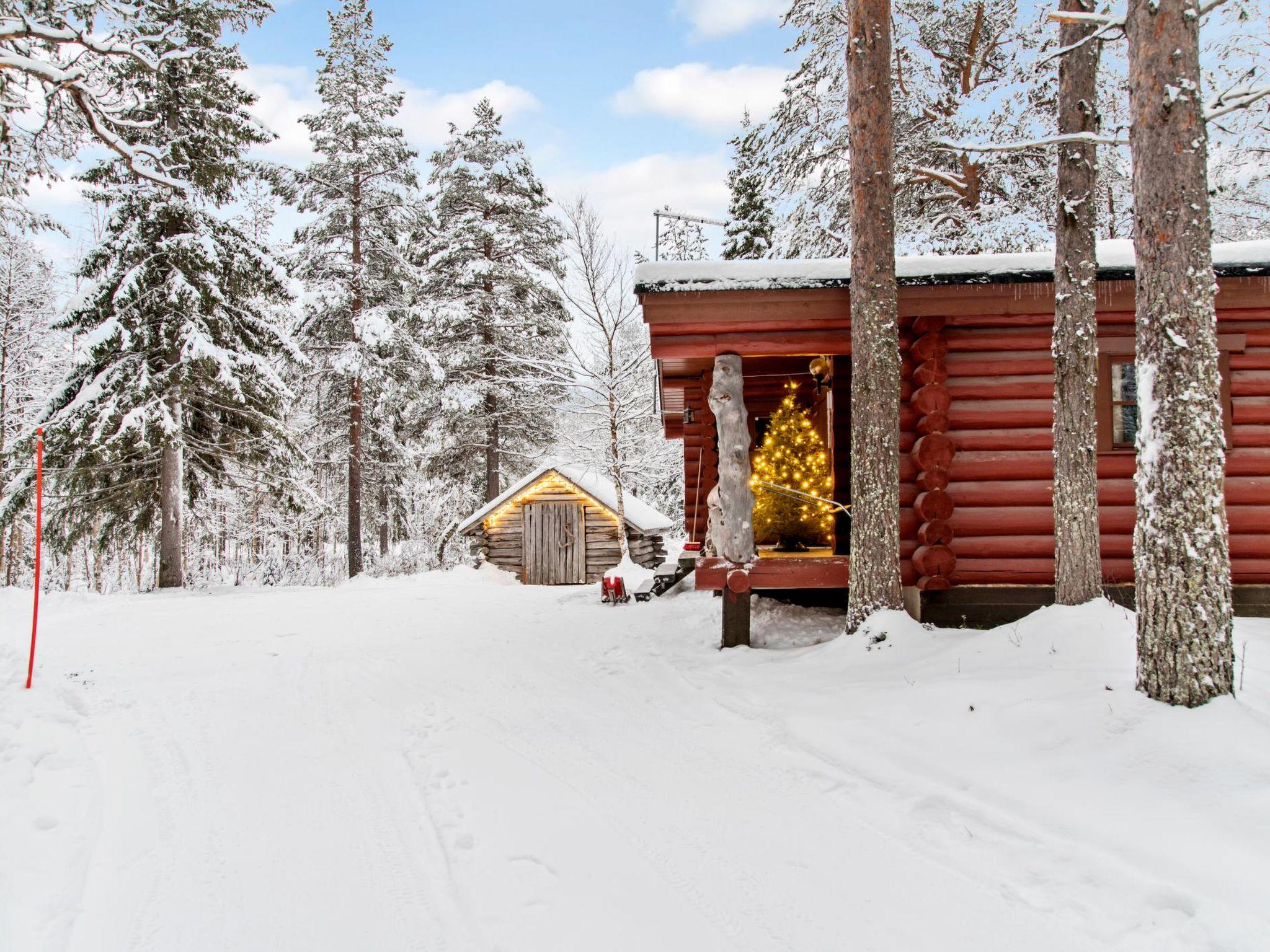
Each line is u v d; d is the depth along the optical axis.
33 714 6.20
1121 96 12.04
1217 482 4.59
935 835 3.84
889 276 7.41
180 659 9.02
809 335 8.32
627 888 3.43
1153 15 4.77
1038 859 3.47
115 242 16.66
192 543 26.00
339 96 22.00
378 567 23.36
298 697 7.09
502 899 3.35
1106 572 7.99
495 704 6.67
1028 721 4.79
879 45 7.42
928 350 8.00
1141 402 4.84
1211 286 4.68
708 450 11.94
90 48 7.76
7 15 7.77
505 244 23.78
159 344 17.09
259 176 21.45
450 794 4.57
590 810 4.30
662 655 8.44
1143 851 3.36
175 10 15.80
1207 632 4.49
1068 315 6.83
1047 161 13.35
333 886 3.49
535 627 11.29
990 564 8.07
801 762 4.94
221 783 4.81
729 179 26.62
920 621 7.99
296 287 17.84
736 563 8.40
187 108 16.95
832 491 9.98
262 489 21.83
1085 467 6.78
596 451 18.86
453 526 24.80
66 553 17.94
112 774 4.98
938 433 8.00
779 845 3.83
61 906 3.29
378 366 21.98
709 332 8.41
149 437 16.38
